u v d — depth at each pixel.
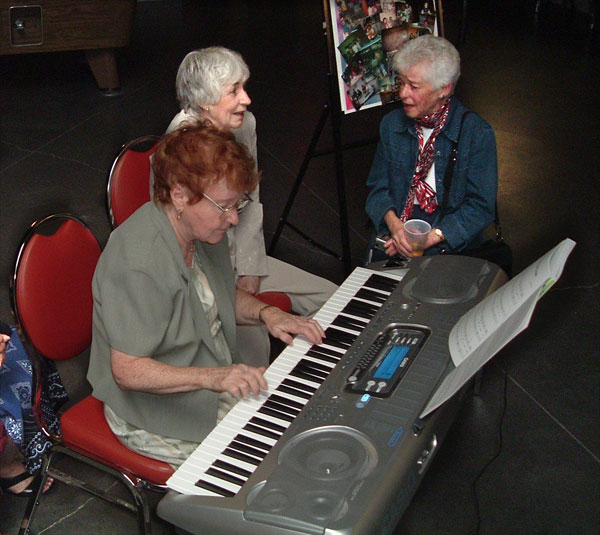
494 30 7.21
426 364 2.05
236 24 7.32
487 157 2.92
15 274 2.22
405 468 1.78
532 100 5.76
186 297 2.10
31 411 2.48
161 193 2.02
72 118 5.52
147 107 5.68
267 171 4.89
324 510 1.65
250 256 2.88
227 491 1.77
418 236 2.73
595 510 2.64
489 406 3.09
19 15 5.17
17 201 4.53
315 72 6.33
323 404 1.94
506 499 2.68
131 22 5.54
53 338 2.33
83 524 2.61
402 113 3.06
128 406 2.18
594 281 3.83
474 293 2.32
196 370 2.03
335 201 4.58
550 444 2.91
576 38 6.93
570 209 4.43
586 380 3.23
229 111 2.81
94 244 2.46
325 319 2.30
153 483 2.21
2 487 2.66
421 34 3.51
